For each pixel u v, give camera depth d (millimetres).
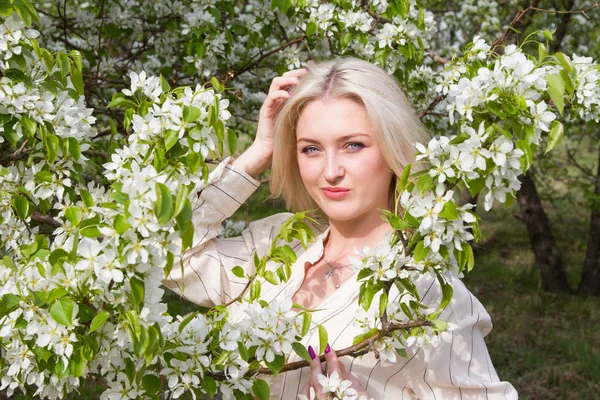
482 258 8258
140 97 1721
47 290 1298
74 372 1319
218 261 1914
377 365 1629
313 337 1675
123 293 1260
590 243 7270
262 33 2934
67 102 1695
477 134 1374
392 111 1645
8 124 1654
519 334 6148
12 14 1627
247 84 3660
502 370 5426
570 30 6828
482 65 2070
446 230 1378
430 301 1646
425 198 1367
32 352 1425
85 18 3178
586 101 1649
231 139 1613
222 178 1902
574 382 5266
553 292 7238
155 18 3252
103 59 3414
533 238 7348
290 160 1907
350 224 1811
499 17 6027
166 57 3314
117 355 1395
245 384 1477
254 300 1622
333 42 2842
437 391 1616
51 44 3129
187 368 1431
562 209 9656
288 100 1747
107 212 1234
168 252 1237
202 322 1493
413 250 1440
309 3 2648
